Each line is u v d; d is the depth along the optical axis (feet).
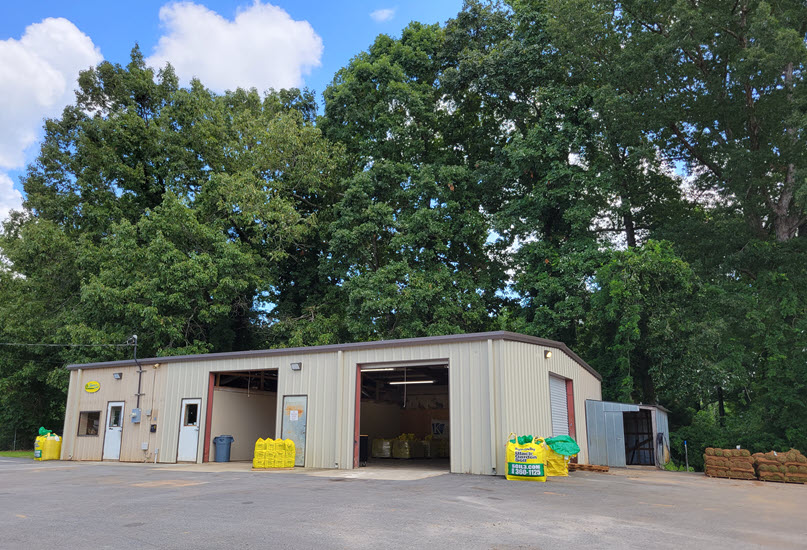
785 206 88.02
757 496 38.09
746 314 79.66
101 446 67.97
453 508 28.48
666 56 83.82
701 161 96.32
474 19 104.78
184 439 62.34
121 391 68.33
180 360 64.80
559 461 47.14
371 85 106.52
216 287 94.63
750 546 21.49
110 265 93.81
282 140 101.86
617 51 92.84
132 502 30.27
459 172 98.48
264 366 58.90
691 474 58.44
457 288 98.48
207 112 111.55
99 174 104.32
